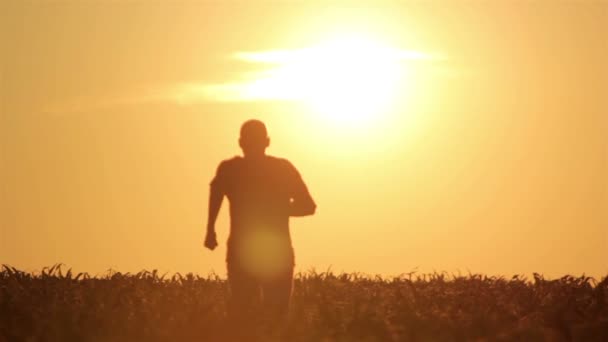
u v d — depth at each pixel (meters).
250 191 40.91
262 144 41.25
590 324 40.47
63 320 41.19
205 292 52.97
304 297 50.66
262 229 40.81
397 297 49.47
